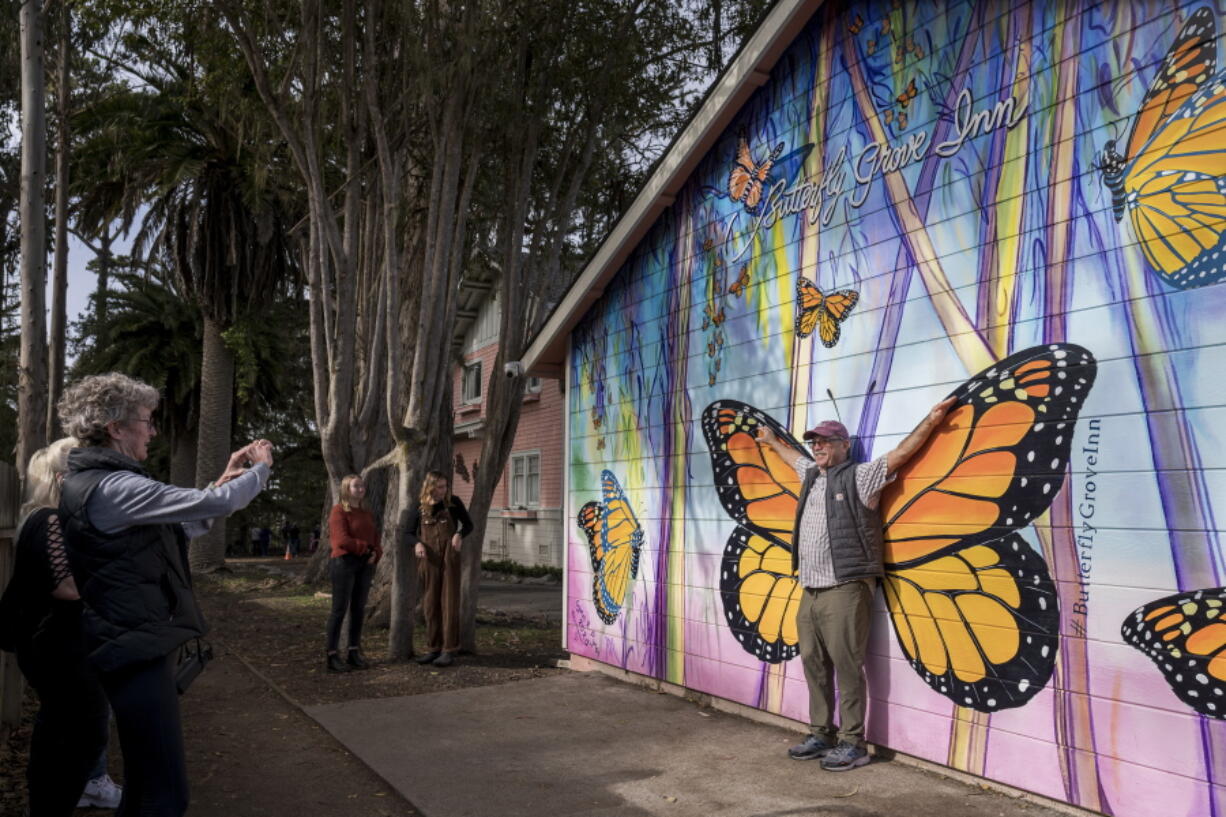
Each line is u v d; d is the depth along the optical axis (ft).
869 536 17.19
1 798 15.20
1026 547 15.02
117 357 81.46
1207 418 12.67
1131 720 13.33
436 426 30.35
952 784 15.83
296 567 89.30
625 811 15.08
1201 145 13.01
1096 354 14.17
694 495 23.25
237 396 86.99
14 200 51.83
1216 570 12.44
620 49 33.32
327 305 31.32
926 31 17.62
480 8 28.71
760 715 20.76
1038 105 15.42
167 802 10.46
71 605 12.25
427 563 29.22
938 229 17.06
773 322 21.07
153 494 10.50
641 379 25.77
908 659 17.11
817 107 20.18
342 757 18.94
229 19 27.61
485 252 42.63
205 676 27.91
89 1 30.27
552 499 75.10
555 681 25.89
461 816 15.03
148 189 68.64
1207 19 13.08
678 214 24.59
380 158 28.96
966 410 16.21
